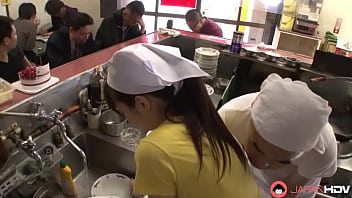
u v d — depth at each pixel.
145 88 0.65
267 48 2.02
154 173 0.63
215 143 0.65
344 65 1.52
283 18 3.98
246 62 1.78
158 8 4.45
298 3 3.92
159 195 0.65
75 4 4.03
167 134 0.64
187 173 0.62
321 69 1.59
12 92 1.10
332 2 3.90
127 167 1.36
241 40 1.82
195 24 3.18
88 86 1.39
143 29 3.33
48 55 2.47
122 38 3.03
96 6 4.04
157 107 0.67
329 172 0.88
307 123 0.65
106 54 1.64
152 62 0.64
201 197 0.65
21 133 1.08
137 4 2.92
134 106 0.69
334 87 1.28
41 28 3.76
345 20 3.94
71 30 2.44
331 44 3.83
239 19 4.21
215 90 1.84
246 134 0.80
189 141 0.63
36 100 1.13
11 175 0.98
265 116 0.68
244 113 0.83
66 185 1.19
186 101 0.66
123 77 0.66
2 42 1.94
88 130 1.38
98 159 1.41
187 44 2.22
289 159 0.72
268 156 0.72
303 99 0.67
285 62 1.71
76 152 1.33
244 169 0.71
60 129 1.18
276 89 0.70
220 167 0.64
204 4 4.41
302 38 3.89
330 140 0.82
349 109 1.27
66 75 1.31
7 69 2.06
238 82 1.80
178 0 4.39
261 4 4.05
